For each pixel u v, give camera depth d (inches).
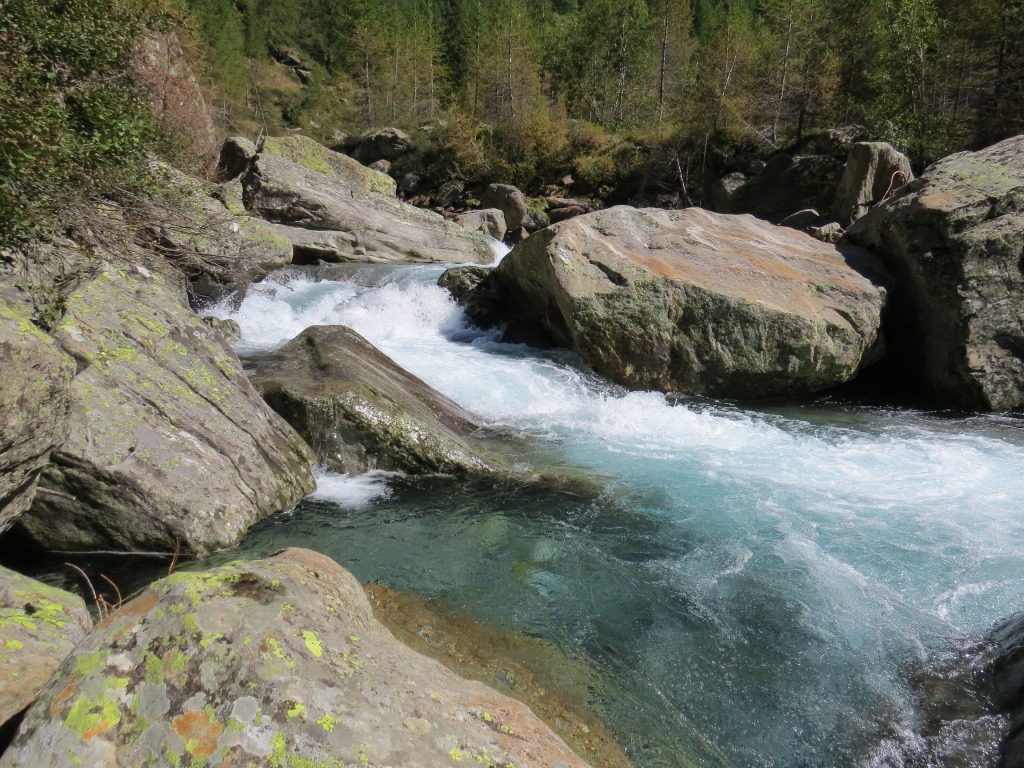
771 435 316.5
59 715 75.9
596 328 373.1
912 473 269.0
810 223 716.0
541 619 175.2
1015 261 359.6
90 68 322.7
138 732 75.2
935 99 970.7
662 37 1523.1
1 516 147.4
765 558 205.3
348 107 1823.3
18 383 134.6
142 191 348.2
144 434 200.2
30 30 277.6
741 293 371.6
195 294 463.5
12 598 118.6
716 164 1125.7
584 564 202.5
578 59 1640.0
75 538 190.1
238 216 512.1
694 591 188.7
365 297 499.2
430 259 746.8
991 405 358.6
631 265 384.8
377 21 1822.1
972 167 401.4
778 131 1130.7
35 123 238.7
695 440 308.8
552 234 398.6
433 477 258.8
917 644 163.2
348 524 222.5
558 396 354.6
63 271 244.1
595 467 275.4
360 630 100.6
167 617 83.7
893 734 135.8
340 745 76.4
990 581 189.6
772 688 150.4
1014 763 122.0
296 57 2407.7
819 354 365.4
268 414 245.6
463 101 1596.9
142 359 217.9
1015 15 803.4
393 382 305.9
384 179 826.2
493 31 1582.2
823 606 180.5
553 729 136.7
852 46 1048.8
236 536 204.5
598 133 1302.9
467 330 470.3
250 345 389.7
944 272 374.6
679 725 139.7
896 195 438.3
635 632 170.2
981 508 236.4
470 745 83.4
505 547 212.1
